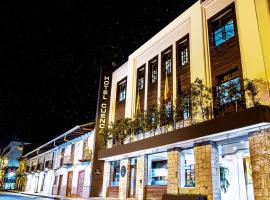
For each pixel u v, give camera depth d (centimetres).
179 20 1611
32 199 2034
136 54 1981
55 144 2938
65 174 2581
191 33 1473
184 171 1333
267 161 935
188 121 1345
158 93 1662
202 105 1268
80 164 2275
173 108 1438
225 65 1238
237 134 1057
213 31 1366
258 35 1093
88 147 2208
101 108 2122
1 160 4925
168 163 1371
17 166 5159
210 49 1346
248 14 1162
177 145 1308
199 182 1172
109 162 1947
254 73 1071
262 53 1058
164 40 1728
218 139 1140
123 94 2084
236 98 1125
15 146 5294
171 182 1325
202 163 1175
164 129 1463
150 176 1558
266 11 1097
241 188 1184
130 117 1841
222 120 1038
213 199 1091
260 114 906
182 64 1539
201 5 1449
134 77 1947
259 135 973
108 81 2214
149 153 1529
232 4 1278
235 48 1205
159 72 1695
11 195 2667
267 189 920
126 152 1578
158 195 1427
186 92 1412
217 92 1244
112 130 1855
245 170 1191
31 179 3841
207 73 1314
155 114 1517
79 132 2319
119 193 1733
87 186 2025
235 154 1208
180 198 1115
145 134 1605
